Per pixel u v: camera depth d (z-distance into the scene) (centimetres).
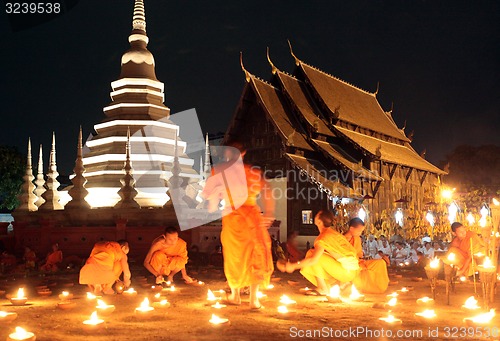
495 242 970
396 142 4262
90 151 3225
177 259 1252
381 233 2988
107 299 1020
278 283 1322
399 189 3606
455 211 3020
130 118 3145
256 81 3478
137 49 3381
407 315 838
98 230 2305
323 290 1067
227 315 827
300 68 3872
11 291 1209
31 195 2956
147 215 2456
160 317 809
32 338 605
